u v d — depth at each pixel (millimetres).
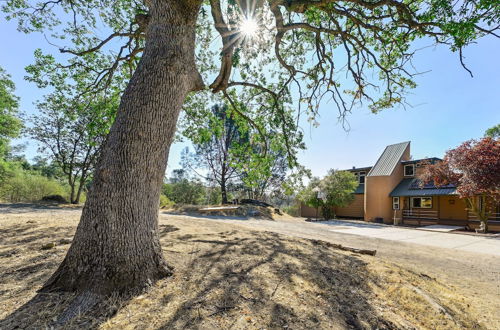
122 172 2619
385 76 6742
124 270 2502
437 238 10656
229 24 5164
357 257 4961
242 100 8094
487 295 4105
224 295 2607
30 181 20312
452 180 14234
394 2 4504
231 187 24391
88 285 2357
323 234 9992
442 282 4512
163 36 2994
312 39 7340
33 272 2869
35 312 2078
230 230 6738
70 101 6906
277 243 5316
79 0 6176
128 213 2613
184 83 3176
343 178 19672
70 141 17562
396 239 10016
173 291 2582
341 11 5238
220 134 8273
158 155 2887
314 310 2576
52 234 4734
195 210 16812
